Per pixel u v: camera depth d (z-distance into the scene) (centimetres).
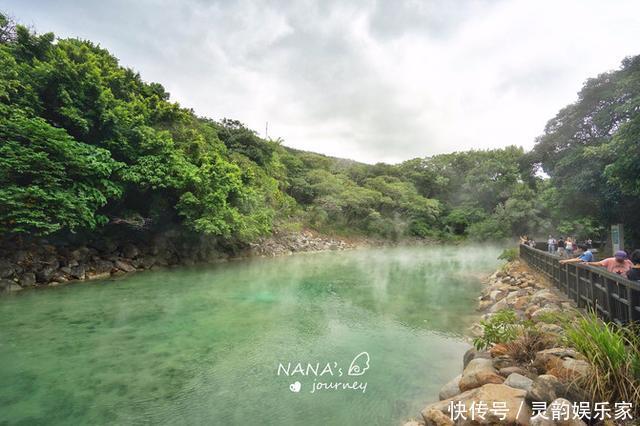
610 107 1298
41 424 332
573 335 322
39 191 817
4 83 885
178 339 575
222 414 355
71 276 1002
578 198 1332
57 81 1019
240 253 1752
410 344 564
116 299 824
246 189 1599
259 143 2311
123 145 1166
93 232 1152
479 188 3162
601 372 275
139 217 1182
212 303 817
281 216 2192
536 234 2678
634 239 1205
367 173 3519
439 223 3334
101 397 386
